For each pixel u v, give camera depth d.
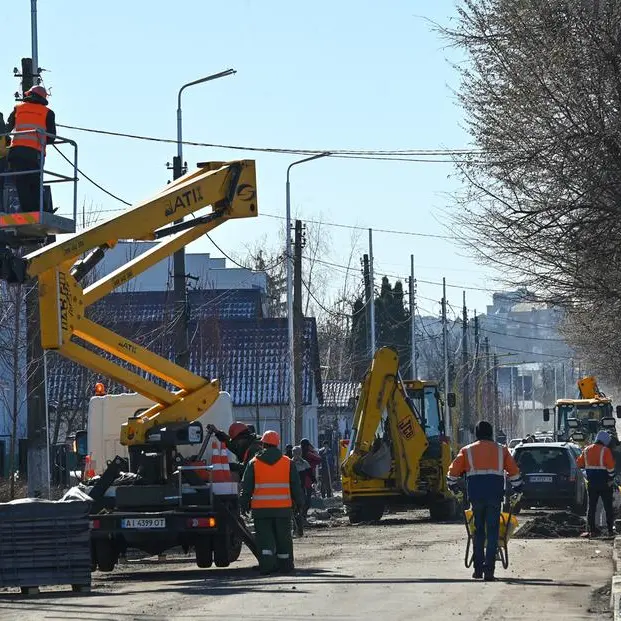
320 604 32.12
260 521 41.75
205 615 30.23
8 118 37.31
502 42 47.00
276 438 42.09
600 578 39.34
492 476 39.06
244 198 46.72
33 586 37.00
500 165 47.16
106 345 43.88
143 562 51.09
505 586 36.62
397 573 41.53
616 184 45.66
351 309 181.50
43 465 59.62
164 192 44.94
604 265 48.41
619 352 101.75
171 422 45.84
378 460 76.44
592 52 44.72
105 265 129.00
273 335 145.12
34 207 36.75
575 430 115.62
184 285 74.12
